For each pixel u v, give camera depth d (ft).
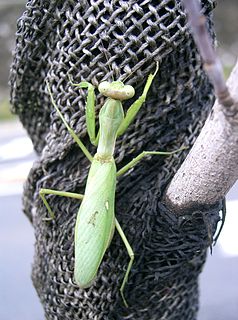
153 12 0.53
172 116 0.58
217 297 1.18
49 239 0.62
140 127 0.58
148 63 0.55
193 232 0.57
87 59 0.56
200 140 0.48
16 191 1.61
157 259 0.60
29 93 0.65
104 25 0.55
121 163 0.60
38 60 0.62
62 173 0.61
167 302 0.64
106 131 0.56
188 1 0.33
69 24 0.57
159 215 0.56
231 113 0.42
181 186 0.52
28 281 1.25
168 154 0.58
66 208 0.61
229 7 3.82
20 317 1.15
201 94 0.60
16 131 2.19
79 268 0.56
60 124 0.60
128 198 0.59
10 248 1.36
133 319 0.64
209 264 1.27
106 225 0.57
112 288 0.60
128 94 0.54
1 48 3.41
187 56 0.56
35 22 0.60
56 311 0.62
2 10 3.63
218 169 0.48
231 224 1.34
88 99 0.55
